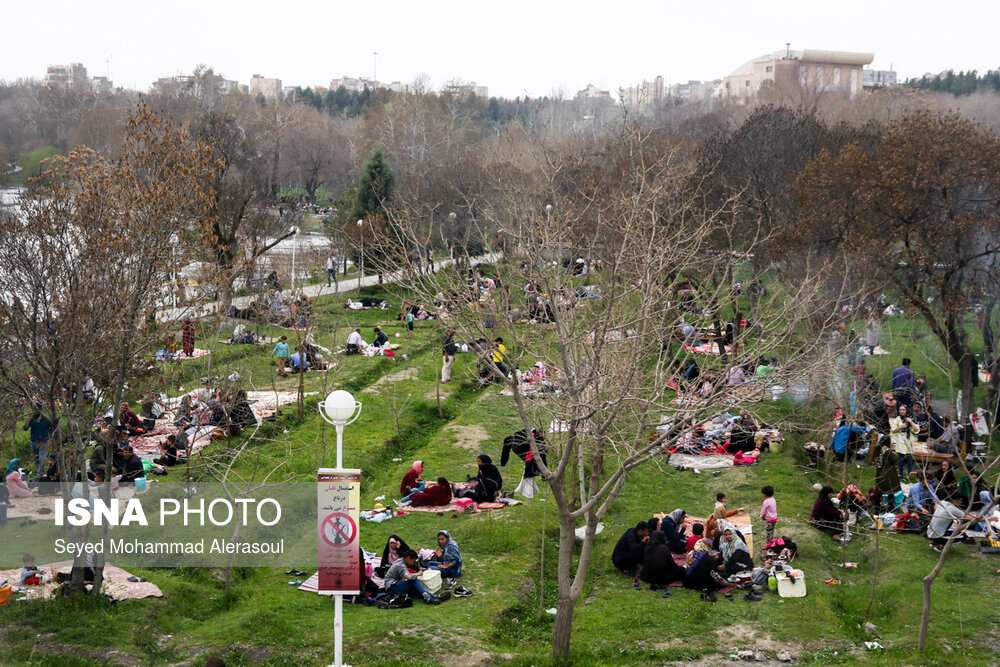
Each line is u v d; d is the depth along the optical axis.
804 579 18.42
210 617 17.02
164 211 17.94
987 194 28.78
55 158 18.84
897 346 35.94
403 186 58.56
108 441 17.20
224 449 25.41
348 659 15.12
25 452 26.00
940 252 28.14
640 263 18.73
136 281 17.84
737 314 29.64
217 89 128.50
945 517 19.50
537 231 21.95
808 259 27.81
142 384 23.05
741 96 133.12
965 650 15.33
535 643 16.28
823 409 26.67
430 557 18.61
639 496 23.50
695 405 15.02
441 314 19.27
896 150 29.09
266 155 86.88
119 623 16.08
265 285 42.38
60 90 142.38
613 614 16.98
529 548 20.05
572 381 14.86
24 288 17.58
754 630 16.34
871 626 16.47
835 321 24.55
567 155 46.09
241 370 31.91
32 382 18.98
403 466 25.84
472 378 34.62
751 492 23.53
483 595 17.72
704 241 27.86
